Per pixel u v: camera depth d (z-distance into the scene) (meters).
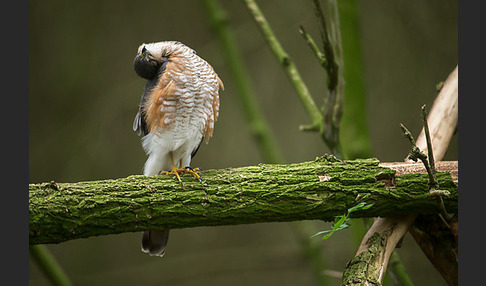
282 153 12.00
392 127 11.32
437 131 6.59
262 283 12.43
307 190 5.58
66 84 11.95
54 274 7.16
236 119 12.26
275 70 12.27
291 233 12.55
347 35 7.42
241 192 5.51
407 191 5.68
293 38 11.78
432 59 11.18
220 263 11.99
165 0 12.29
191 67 6.43
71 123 11.69
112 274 11.20
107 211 5.29
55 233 5.25
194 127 6.51
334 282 11.34
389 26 11.51
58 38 12.02
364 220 6.64
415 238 6.20
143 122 6.80
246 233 12.56
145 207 5.37
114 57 12.20
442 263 6.04
